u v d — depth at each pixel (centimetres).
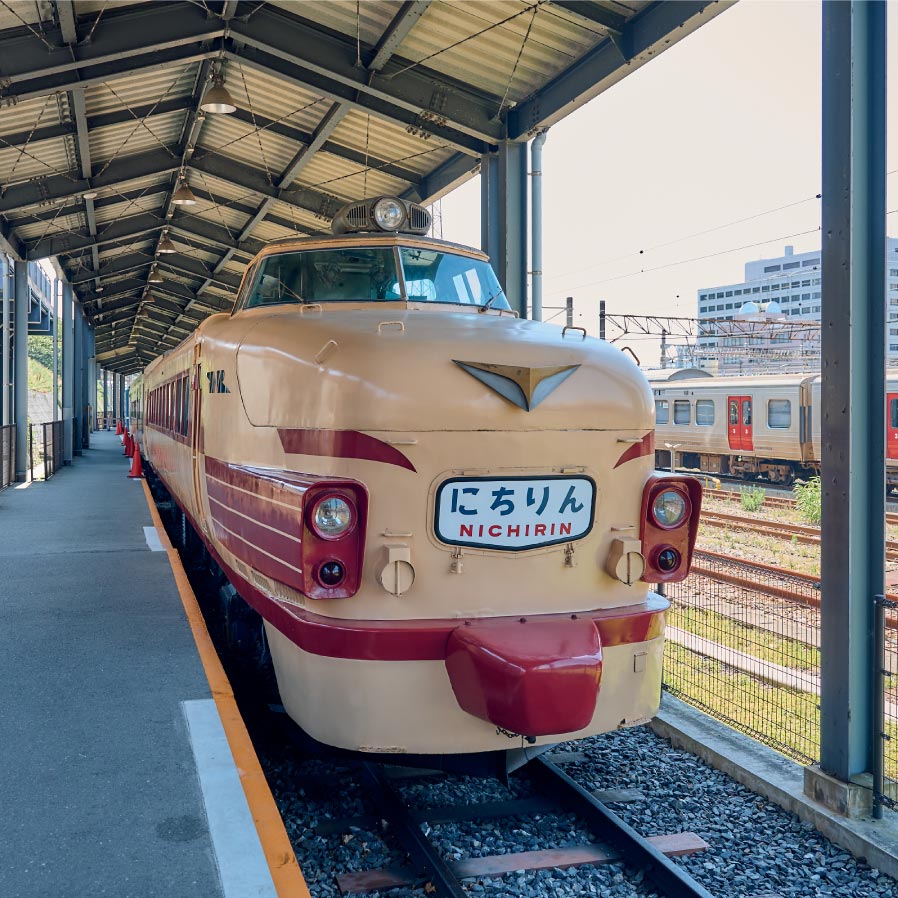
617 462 422
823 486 442
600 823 423
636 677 416
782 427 2147
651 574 430
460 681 378
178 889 284
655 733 562
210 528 587
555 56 923
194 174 1578
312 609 393
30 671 484
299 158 1355
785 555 1202
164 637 551
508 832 425
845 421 429
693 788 478
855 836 405
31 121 1159
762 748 509
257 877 291
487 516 396
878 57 430
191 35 945
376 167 1366
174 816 329
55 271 2050
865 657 431
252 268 576
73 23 865
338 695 380
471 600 396
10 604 635
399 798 427
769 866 399
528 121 1012
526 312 1035
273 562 408
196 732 403
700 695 634
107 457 2491
